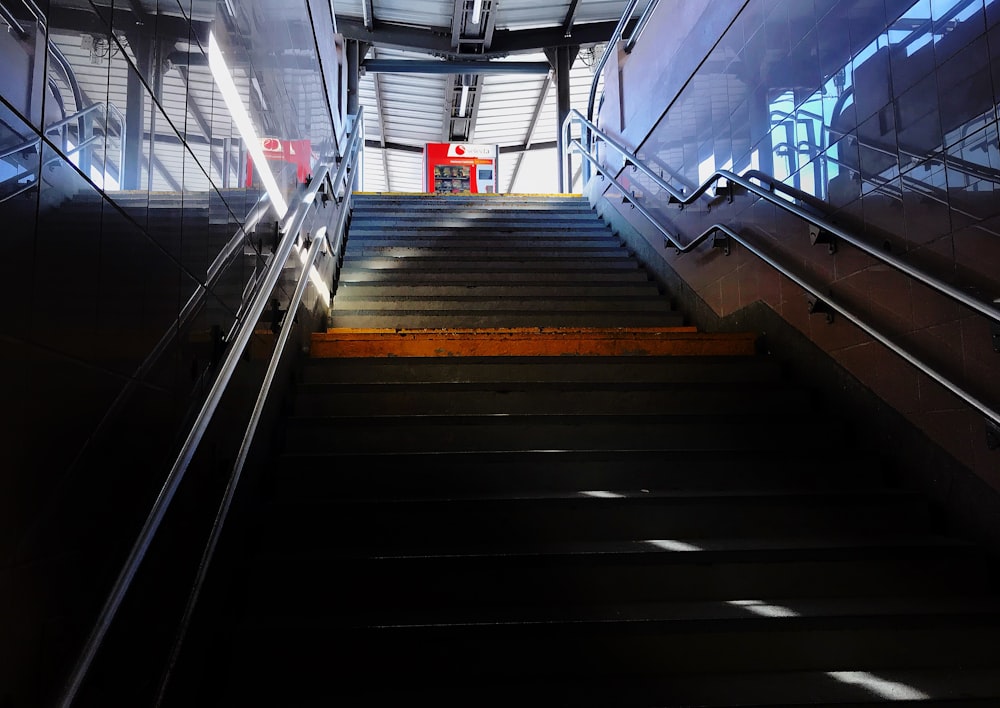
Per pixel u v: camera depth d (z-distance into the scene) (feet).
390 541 8.23
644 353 12.88
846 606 7.28
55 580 3.77
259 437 8.65
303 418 9.89
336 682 6.59
